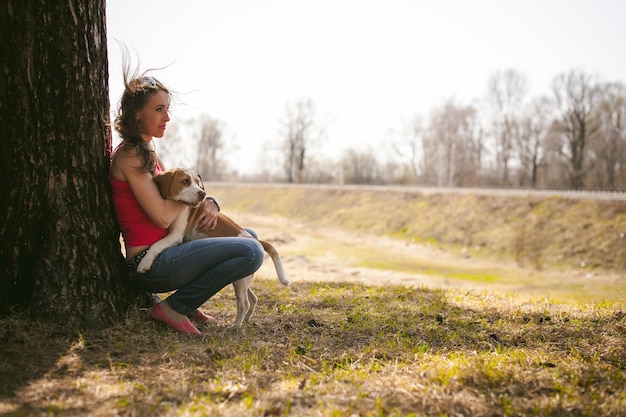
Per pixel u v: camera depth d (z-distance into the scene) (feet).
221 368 9.93
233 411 7.95
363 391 8.89
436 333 13.19
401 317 14.57
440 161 195.42
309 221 123.03
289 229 97.50
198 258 11.55
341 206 123.75
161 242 11.84
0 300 10.73
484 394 8.89
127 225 11.85
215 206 13.06
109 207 11.75
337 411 7.88
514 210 85.61
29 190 10.85
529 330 13.62
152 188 11.50
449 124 193.88
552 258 68.74
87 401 8.11
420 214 100.22
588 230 72.54
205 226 12.82
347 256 68.90
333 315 14.55
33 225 10.98
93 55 11.32
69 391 8.42
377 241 91.45
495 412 8.22
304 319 13.87
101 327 11.10
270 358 10.70
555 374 9.89
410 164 213.05
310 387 9.08
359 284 21.02
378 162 210.38
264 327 13.05
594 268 64.03
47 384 8.64
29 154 10.78
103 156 11.66
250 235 13.44
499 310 16.20
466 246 81.00
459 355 11.23
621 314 15.05
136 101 11.53
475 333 13.34
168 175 11.83
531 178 185.98
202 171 239.30
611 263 64.08
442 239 86.48
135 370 9.52
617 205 75.36
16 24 10.37
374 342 12.18
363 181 205.26
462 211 92.79
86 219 11.24
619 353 11.38
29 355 9.64
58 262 10.93
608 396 8.87
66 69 10.85
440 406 8.30
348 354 11.24
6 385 8.46
